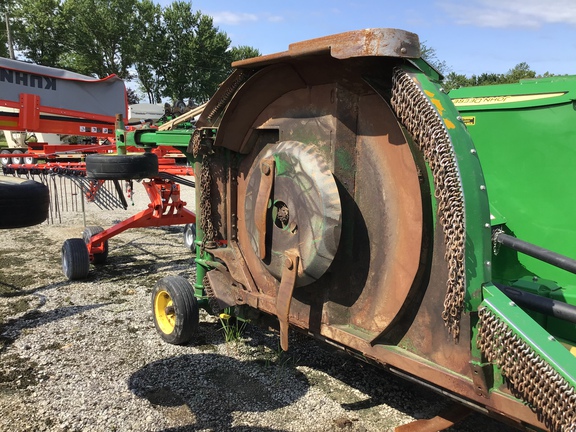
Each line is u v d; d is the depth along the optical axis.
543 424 1.82
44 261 6.88
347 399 3.35
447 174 2.00
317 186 2.59
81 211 10.97
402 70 2.18
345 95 2.60
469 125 3.36
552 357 1.77
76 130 11.71
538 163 3.01
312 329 2.93
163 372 3.67
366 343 2.53
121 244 8.05
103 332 4.39
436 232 2.23
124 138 4.70
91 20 55.47
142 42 57.12
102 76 58.88
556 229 2.94
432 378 2.22
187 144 4.04
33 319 4.69
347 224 2.67
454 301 2.04
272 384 3.53
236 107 3.33
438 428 2.36
